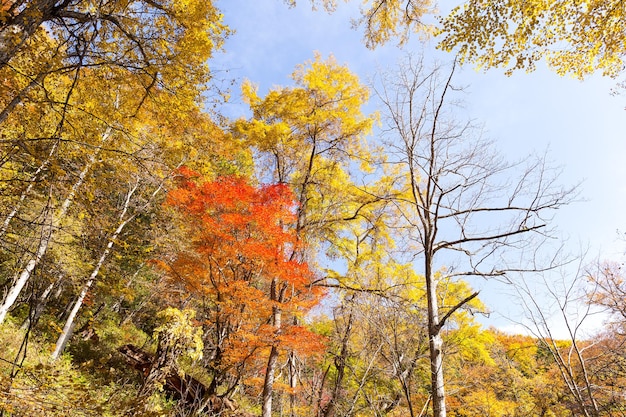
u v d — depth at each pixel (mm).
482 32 5754
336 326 9445
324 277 10383
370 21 7270
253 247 8047
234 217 8156
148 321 18844
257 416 9930
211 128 5965
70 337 12656
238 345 8031
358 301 7883
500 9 5457
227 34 5746
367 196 10633
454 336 8469
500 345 14188
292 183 11250
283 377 11125
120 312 17891
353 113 11383
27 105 4074
